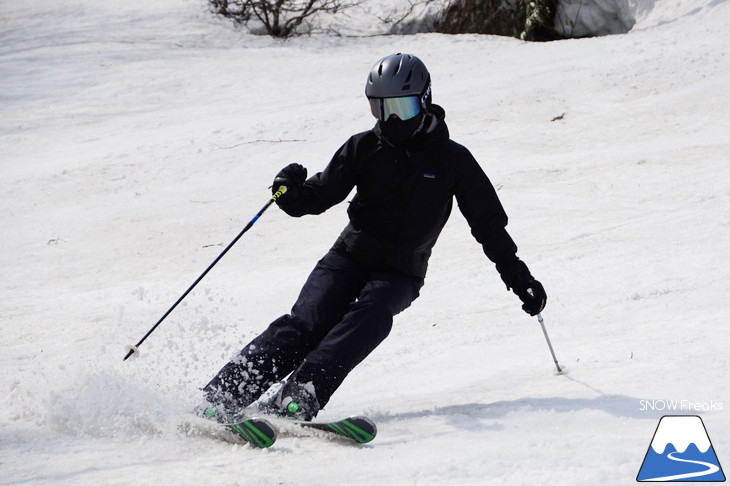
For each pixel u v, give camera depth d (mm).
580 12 55438
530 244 21656
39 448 8656
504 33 58688
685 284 16703
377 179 10102
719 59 36938
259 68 47469
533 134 31422
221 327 17344
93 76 46938
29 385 11672
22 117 41281
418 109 9836
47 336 17984
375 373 14086
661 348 12500
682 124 30500
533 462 7715
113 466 8023
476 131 32312
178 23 58344
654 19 51250
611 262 19250
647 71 36656
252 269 22391
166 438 9055
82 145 36562
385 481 7426
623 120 31672
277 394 9680
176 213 27797
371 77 9891
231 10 60531
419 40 52875
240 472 7762
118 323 16969
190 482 7457
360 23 60031
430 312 17562
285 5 60594
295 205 10273
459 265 20953
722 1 49656
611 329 14328
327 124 35469
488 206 10438
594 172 26953
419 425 9578
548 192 25719
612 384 10828
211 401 9547
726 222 21109
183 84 45188
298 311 10055
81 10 62406
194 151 33750
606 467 7461
